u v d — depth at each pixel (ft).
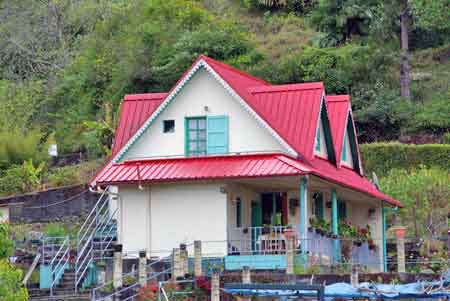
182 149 200.34
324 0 360.07
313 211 208.33
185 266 175.32
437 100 321.32
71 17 405.18
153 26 334.03
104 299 173.17
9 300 134.62
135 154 203.10
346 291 151.33
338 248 199.52
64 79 357.41
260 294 154.10
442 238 235.40
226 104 199.21
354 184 208.74
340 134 215.10
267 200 207.51
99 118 327.06
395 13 339.57
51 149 305.12
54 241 218.79
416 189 245.86
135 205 199.21
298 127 200.95
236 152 197.36
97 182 196.75
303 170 185.16
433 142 302.45
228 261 187.01
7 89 350.02
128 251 198.18
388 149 284.20
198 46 319.68
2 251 143.54
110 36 364.17
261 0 402.52
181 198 196.54
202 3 410.31
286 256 176.35
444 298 150.10
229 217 194.80
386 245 233.96
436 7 334.65
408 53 340.39
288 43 373.20
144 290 168.96
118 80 327.67
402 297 150.10
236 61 319.68
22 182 283.79
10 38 393.29
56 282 192.44
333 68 321.32
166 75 318.04
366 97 315.58
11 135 303.48
